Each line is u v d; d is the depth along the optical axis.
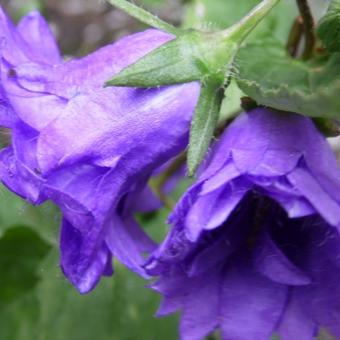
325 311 0.14
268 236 0.14
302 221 0.14
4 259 0.23
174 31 0.15
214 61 0.14
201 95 0.14
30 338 0.24
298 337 0.14
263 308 0.14
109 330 0.23
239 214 0.14
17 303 0.24
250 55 0.17
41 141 0.13
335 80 0.15
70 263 0.14
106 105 0.14
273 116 0.14
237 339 0.14
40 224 0.22
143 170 0.14
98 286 0.23
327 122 0.14
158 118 0.14
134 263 0.15
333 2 0.16
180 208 0.13
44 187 0.13
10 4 0.30
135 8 0.15
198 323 0.14
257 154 0.14
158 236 0.23
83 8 0.34
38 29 0.16
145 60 0.14
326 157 0.14
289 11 0.22
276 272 0.14
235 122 0.15
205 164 0.15
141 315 0.23
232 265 0.14
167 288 0.14
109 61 0.14
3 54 0.14
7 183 0.13
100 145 0.14
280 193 0.13
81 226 0.13
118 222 0.15
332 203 0.13
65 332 0.23
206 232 0.14
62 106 0.14
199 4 0.23
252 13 0.14
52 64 0.15
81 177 0.14
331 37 0.16
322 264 0.14
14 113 0.14
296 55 0.18
